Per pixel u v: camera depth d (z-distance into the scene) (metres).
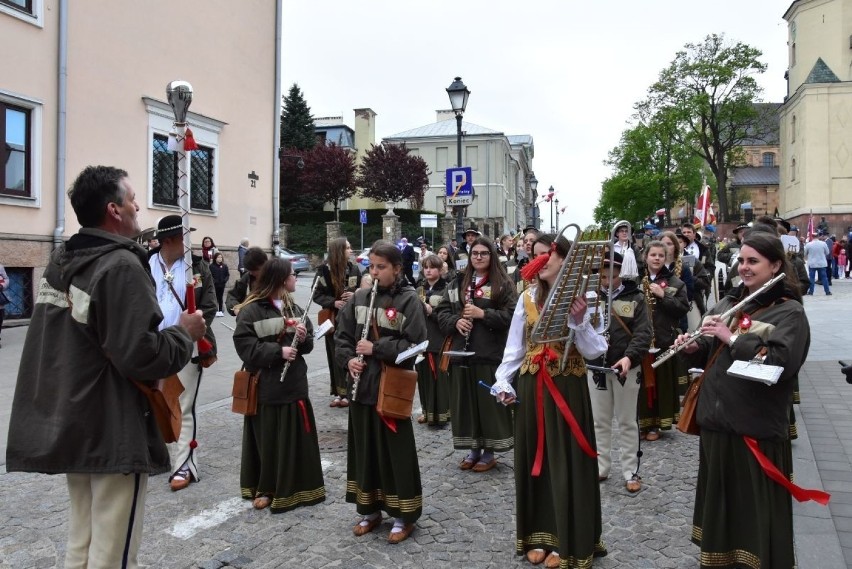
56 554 4.00
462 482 5.32
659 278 6.44
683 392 7.09
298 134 53.16
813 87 39.19
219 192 17.38
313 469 4.77
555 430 3.65
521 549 3.85
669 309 6.32
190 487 5.13
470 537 4.25
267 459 4.68
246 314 4.67
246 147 18.45
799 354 3.16
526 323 3.82
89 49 13.56
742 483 3.35
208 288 5.16
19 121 12.44
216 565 3.86
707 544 3.41
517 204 70.25
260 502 4.71
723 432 3.38
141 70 14.82
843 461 5.37
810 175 39.38
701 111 43.25
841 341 11.12
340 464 5.73
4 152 12.17
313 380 9.33
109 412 2.71
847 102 38.81
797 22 41.72
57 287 2.75
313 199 47.75
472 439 5.60
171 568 3.83
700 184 51.06
